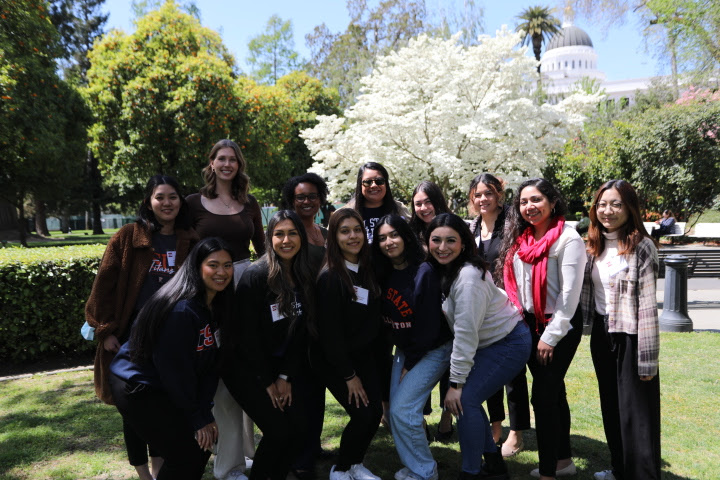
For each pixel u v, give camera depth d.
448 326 2.83
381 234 2.79
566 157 18.50
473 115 11.56
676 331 6.14
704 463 3.02
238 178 3.16
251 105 17.30
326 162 12.16
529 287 2.81
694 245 16.06
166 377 2.19
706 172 15.82
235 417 2.88
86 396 4.17
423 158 11.36
